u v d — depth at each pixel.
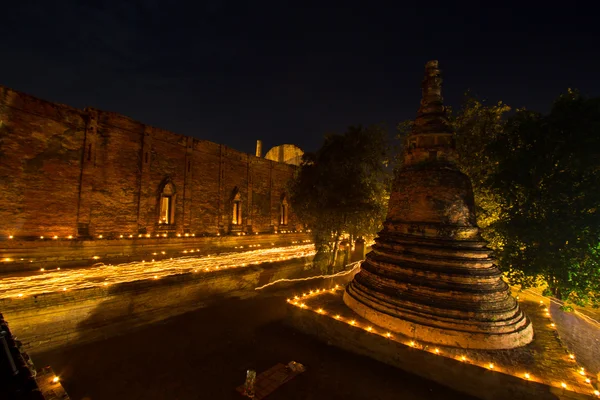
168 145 18.50
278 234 26.08
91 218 14.81
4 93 12.18
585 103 9.74
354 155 16.17
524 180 10.80
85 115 14.77
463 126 15.34
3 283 10.78
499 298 9.22
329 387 7.96
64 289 10.52
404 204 11.04
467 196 10.58
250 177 24.33
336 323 10.23
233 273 16.66
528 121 10.92
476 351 8.34
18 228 12.55
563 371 7.50
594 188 9.42
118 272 13.26
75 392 7.61
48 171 13.44
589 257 9.59
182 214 19.20
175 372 8.64
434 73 11.45
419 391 7.79
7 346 4.12
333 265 17.89
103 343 10.42
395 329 9.34
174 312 13.45
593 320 12.30
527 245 10.77
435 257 9.70
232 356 9.58
